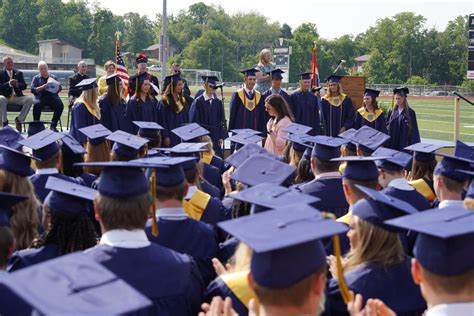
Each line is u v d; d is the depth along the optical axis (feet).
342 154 26.32
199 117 42.24
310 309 7.95
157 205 13.08
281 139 34.19
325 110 44.27
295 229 8.35
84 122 35.55
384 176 17.35
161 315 10.11
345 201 17.33
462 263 8.07
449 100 158.92
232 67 305.32
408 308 10.71
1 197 10.54
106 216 10.28
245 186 15.15
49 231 12.28
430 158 21.74
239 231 8.47
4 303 9.89
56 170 17.94
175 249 12.82
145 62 45.39
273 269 7.81
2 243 10.23
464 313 8.02
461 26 319.06
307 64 309.01
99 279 6.95
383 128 43.70
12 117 67.82
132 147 20.31
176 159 14.55
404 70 312.29
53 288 6.68
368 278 10.84
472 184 13.87
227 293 10.77
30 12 323.57
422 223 9.06
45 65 52.34
